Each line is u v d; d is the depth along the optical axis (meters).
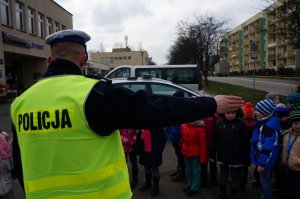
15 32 23.11
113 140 1.70
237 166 4.63
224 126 4.69
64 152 1.58
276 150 4.23
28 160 1.68
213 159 4.91
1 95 20.17
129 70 13.91
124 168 1.77
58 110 1.60
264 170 4.34
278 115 4.88
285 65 66.62
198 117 1.64
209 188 5.30
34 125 1.66
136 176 5.48
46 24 29.97
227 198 4.80
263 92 22.25
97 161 1.59
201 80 13.80
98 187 1.58
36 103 1.69
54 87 1.67
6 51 21.62
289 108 5.12
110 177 1.63
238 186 4.70
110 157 1.65
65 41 1.76
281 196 4.29
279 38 18.77
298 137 4.07
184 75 13.79
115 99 1.58
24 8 24.92
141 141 5.05
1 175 3.48
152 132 4.94
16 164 1.90
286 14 17.09
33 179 1.64
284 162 4.14
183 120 1.62
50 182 1.60
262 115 4.38
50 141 1.60
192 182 5.04
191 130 4.86
